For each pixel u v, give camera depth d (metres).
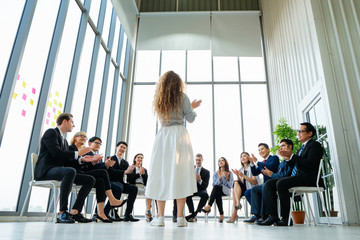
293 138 4.29
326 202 3.92
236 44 7.23
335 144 3.39
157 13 7.59
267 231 1.53
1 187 2.75
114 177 3.72
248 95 6.88
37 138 3.21
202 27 7.41
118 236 0.95
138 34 7.42
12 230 1.18
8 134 2.84
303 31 4.50
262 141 6.48
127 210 3.63
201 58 7.24
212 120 6.63
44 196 3.44
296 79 4.91
